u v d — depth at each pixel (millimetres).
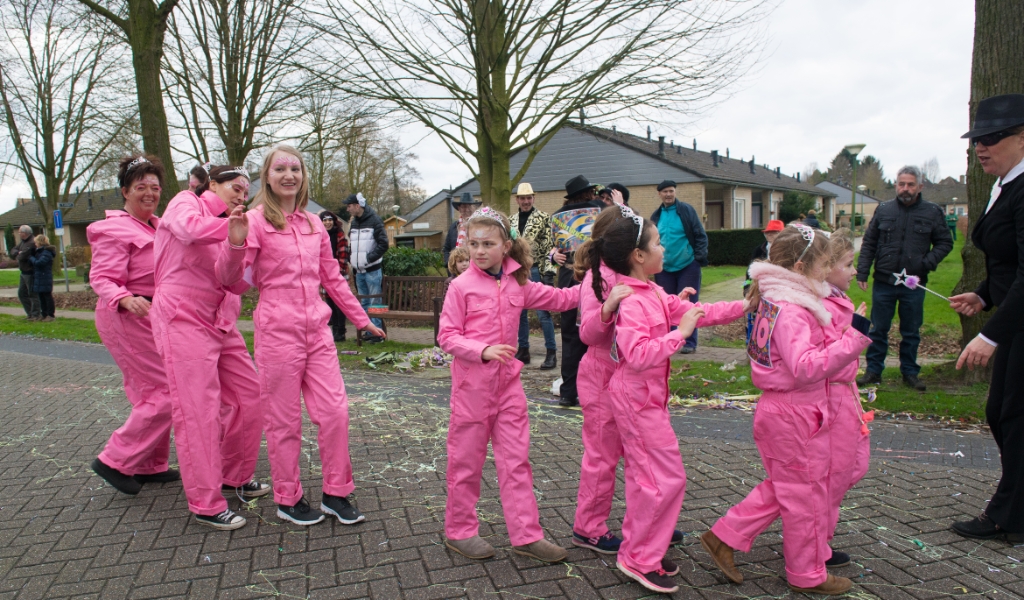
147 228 3746
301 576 2861
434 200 38719
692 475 3975
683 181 27094
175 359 3250
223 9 14086
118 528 3365
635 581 2795
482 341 2971
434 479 4000
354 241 9180
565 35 10375
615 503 3623
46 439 4934
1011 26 5180
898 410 5188
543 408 5500
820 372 2475
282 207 3352
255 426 3734
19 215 50406
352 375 6992
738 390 5902
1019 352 3031
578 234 5160
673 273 7672
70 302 17000
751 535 2768
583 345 5383
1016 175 3195
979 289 3580
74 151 26625
